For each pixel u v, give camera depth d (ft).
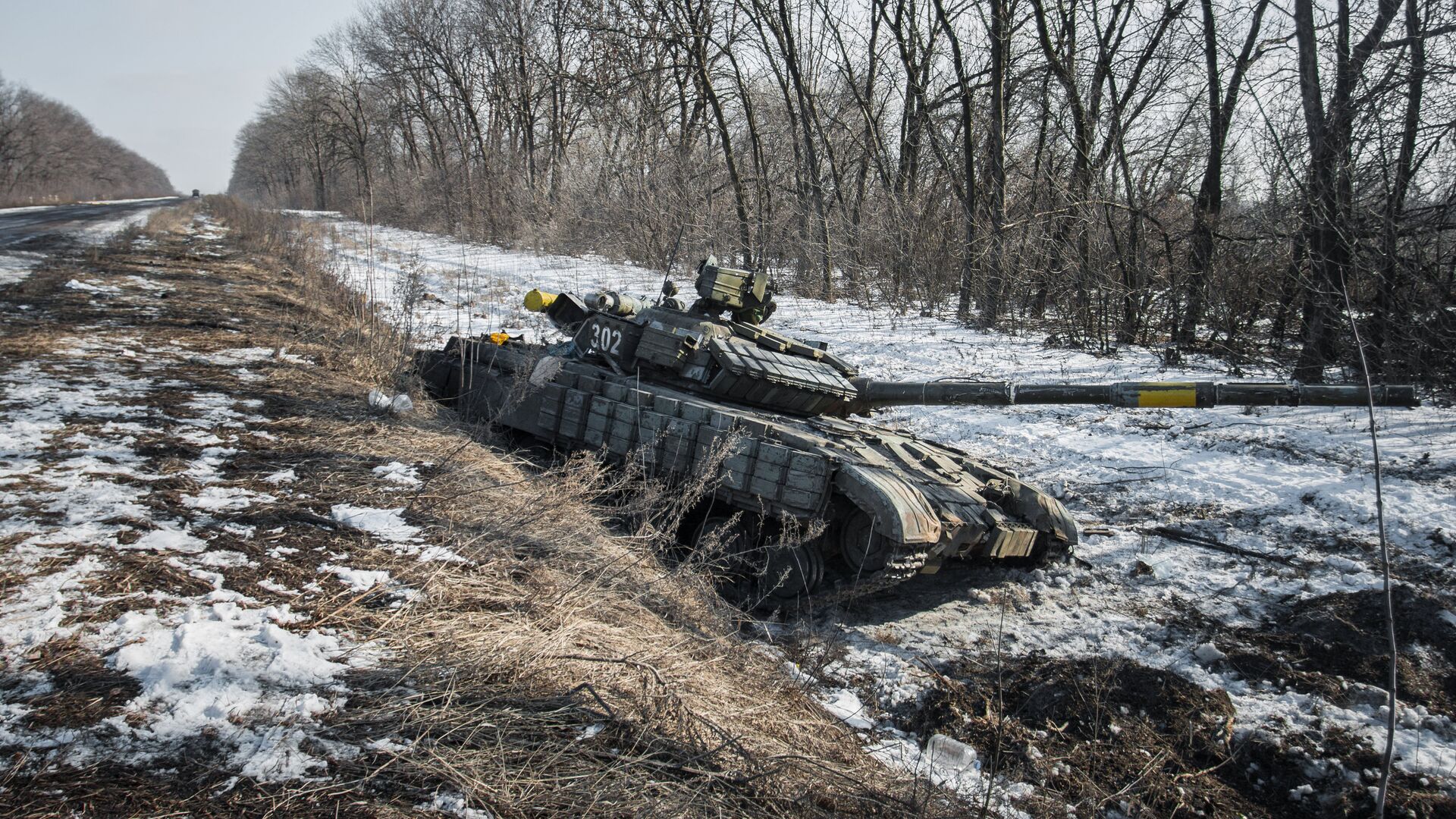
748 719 14.76
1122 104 62.18
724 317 29.58
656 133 86.94
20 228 89.45
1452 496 28.40
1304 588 23.54
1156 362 46.32
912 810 12.97
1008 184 67.92
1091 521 29.30
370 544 18.01
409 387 32.81
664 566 21.98
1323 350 42.50
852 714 17.25
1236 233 54.19
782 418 26.43
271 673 12.80
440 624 14.92
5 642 12.76
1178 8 56.80
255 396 29.07
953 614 23.20
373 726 11.94
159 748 10.92
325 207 220.23
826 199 83.51
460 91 139.13
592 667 14.48
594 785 11.46
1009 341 52.65
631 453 25.14
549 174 117.19
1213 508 29.35
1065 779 15.67
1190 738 16.70
